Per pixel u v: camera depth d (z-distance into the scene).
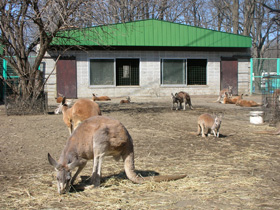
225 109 16.45
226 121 12.67
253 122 12.15
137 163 6.85
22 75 14.15
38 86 14.33
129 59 23.69
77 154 5.11
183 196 5.04
